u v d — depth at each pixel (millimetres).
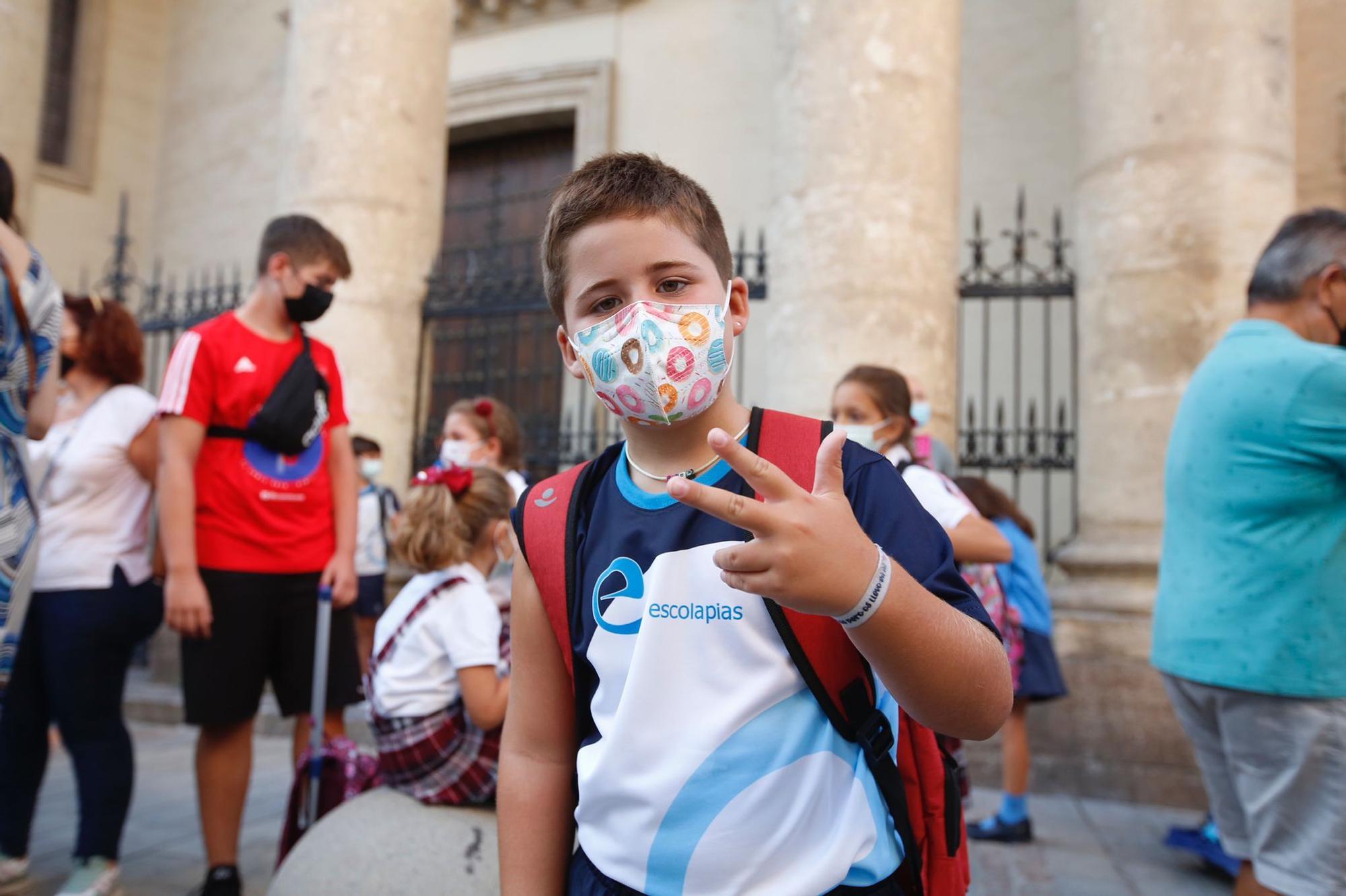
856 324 5309
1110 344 5492
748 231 9844
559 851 1325
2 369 2527
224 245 12383
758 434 1239
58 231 12195
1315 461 2152
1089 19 5883
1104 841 4320
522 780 1331
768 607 1137
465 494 2725
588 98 10602
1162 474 5266
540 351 9953
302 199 6715
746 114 10055
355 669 3504
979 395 8766
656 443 1246
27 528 2617
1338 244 2318
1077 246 5895
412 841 2361
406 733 2527
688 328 1170
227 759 3172
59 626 3182
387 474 6594
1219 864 3758
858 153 5434
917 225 5430
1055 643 5285
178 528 3031
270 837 4074
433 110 7078
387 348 6652
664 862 1122
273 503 3225
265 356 3268
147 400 3451
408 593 2654
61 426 3350
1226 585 2242
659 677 1145
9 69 6965
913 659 1012
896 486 1202
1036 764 5172
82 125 12500
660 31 10555
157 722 6652
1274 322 2367
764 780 1113
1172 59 5457
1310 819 2107
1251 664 2162
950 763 1373
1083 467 5660
